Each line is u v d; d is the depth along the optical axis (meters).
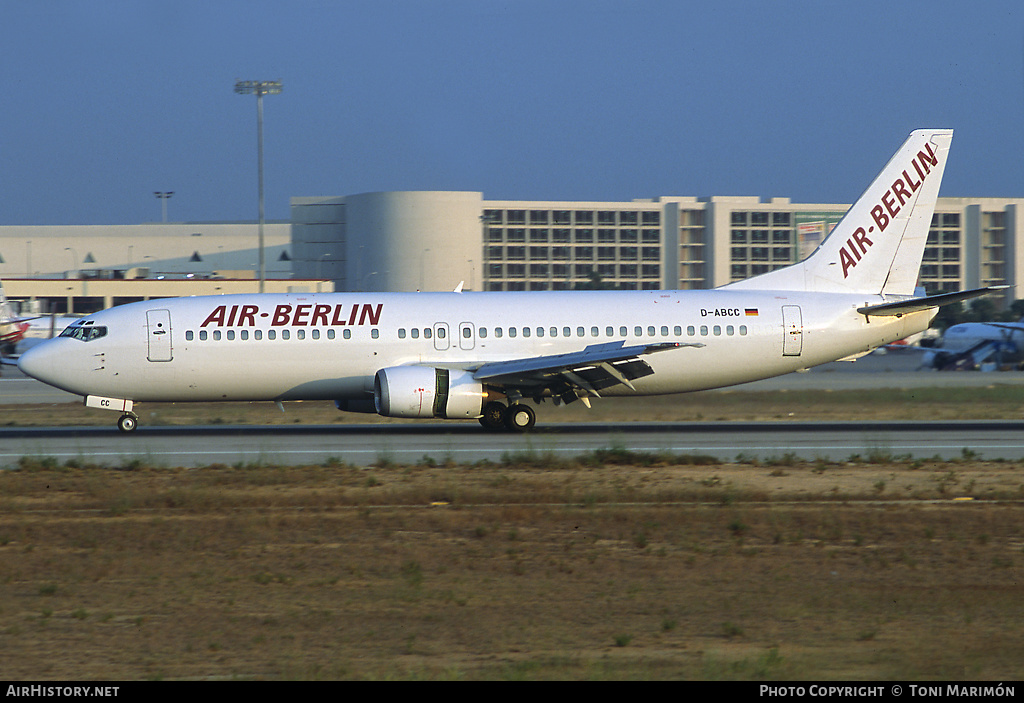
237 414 160.75
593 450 110.44
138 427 140.88
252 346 128.62
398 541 66.56
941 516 73.75
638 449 112.38
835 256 141.50
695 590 54.81
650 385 137.00
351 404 139.25
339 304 131.62
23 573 58.44
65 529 69.94
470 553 63.41
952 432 129.38
